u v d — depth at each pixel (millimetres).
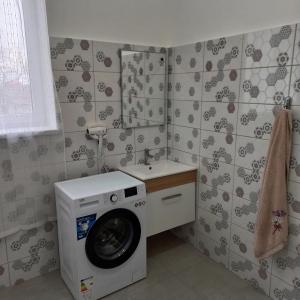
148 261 2602
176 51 2670
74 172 2455
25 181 2170
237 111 2186
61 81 2268
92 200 1977
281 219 1901
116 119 2594
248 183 2186
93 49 2365
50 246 2420
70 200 1945
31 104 2084
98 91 2449
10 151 2061
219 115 2336
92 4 2316
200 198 2658
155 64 2711
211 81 2359
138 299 2154
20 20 1949
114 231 2289
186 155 2742
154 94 2764
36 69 2078
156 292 2223
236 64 2141
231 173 2311
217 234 2531
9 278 2271
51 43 2182
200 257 2658
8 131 2025
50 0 2141
